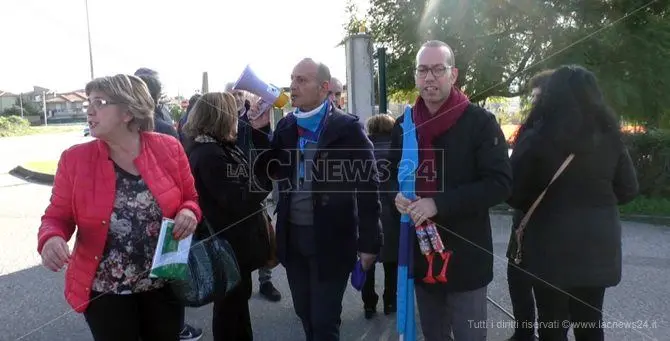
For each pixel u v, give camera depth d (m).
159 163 1.99
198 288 2.15
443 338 2.37
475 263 2.14
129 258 1.90
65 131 44.69
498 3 8.01
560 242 2.13
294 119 2.52
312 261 2.42
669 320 3.44
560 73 2.11
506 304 3.83
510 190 2.04
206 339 3.37
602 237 2.11
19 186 10.82
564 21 7.82
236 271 2.38
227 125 2.50
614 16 7.45
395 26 9.85
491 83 8.21
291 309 3.88
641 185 7.21
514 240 2.49
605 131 2.13
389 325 3.57
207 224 2.39
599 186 2.12
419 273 2.24
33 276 4.61
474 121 2.07
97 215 1.85
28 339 3.32
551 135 2.08
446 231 2.14
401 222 2.27
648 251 5.19
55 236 1.77
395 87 10.28
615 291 4.02
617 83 6.91
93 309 1.90
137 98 1.91
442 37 8.47
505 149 2.07
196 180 2.47
